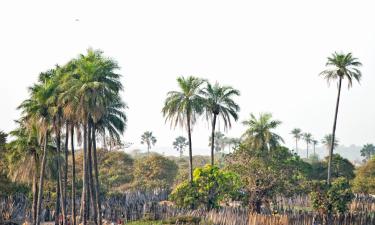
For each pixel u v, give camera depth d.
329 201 57.28
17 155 63.59
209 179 64.88
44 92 55.56
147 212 65.19
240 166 65.81
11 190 72.12
